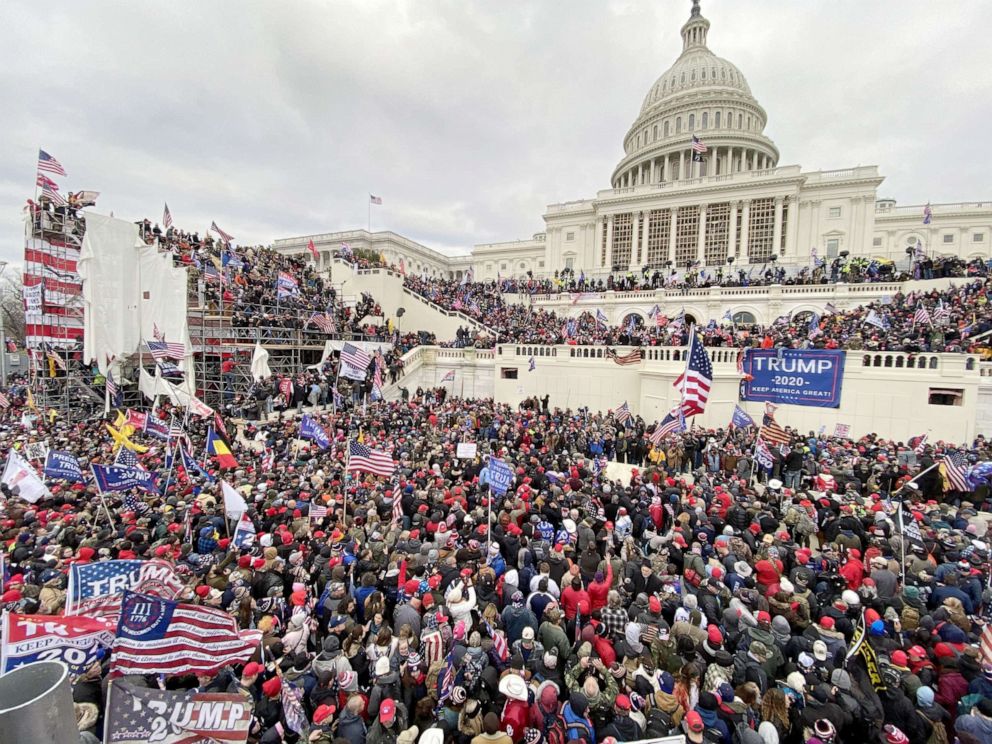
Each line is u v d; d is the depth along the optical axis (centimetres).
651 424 2266
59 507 1040
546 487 1237
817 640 611
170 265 2483
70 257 2344
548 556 848
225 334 2639
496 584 782
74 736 240
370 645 609
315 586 778
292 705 498
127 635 459
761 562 797
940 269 3225
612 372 2631
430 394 2900
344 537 909
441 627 614
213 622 495
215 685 505
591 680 514
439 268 9156
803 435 2050
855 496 1179
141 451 1511
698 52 7975
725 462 1623
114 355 2359
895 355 2003
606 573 772
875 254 5372
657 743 425
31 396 2112
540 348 2848
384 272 4147
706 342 2445
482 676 545
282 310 2983
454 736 496
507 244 8738
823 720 493
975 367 1878
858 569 805
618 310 4269
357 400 2636
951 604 686
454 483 1284
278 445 1652
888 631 666
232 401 2452
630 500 1094
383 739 482
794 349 2172
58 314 2302
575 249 6775
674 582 784
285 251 8006
